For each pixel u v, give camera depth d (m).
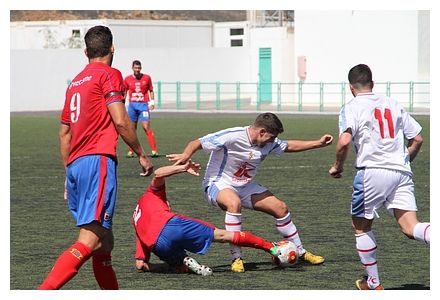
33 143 41.97
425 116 60.44
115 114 12.45
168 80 86.00
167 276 14.72
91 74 12.70
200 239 14.80
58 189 25.55
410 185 13.48
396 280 14.26
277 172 29.33
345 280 14.32
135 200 23.30
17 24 95.56
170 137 44.94
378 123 13.38
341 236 18.02
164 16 135.38
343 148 13.15
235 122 56.41
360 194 13.47
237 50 89.69
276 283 14.15
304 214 20.73
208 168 15.80
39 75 80.75
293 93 72.50
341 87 72.81
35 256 16.20
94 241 12.44
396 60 69.19
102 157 12.52
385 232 18.36
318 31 73.81
